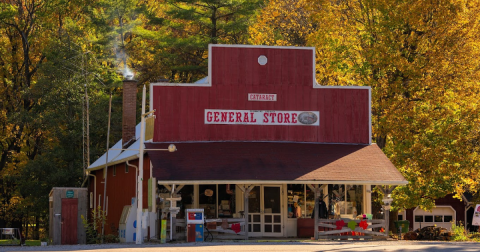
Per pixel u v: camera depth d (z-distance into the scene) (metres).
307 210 30.62
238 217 29.86
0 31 55.78
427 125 33.75
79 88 49.44
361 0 36.38
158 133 29.97
